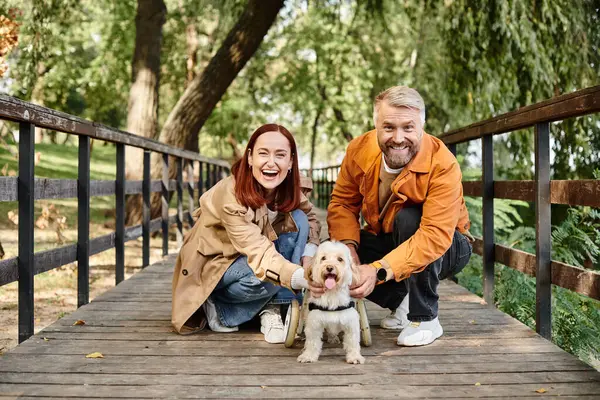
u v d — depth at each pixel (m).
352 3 14.52
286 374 2.63
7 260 3.02
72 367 2.72
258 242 2.99
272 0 10.90
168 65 18.75
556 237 4.76
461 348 3.04
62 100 21.72
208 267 3.25
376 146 3.25
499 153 9.32
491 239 4.31
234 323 3.35
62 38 16.25
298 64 21.36
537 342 3.16
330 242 2.71
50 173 14.31
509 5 8.47
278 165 2.98
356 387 2.47
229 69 11.34
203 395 2.38
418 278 3.07
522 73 8.83
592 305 4.64
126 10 15.85
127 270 7.65
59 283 6.57
